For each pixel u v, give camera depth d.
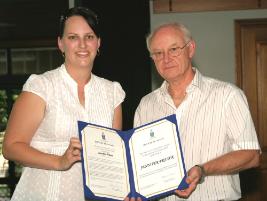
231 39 3.84
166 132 2.02
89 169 1.89
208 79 2.25
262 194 3.87
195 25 3.85
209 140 2.15
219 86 2.19
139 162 2.01
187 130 2.18
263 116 3.88
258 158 2.13
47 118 1.99
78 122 1.90
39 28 4.12
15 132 1.94
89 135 1.92
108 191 1.92
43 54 4.17
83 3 3.72
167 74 2.20
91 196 1.88
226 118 2.14
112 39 3.67
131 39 3.68
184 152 2.17
